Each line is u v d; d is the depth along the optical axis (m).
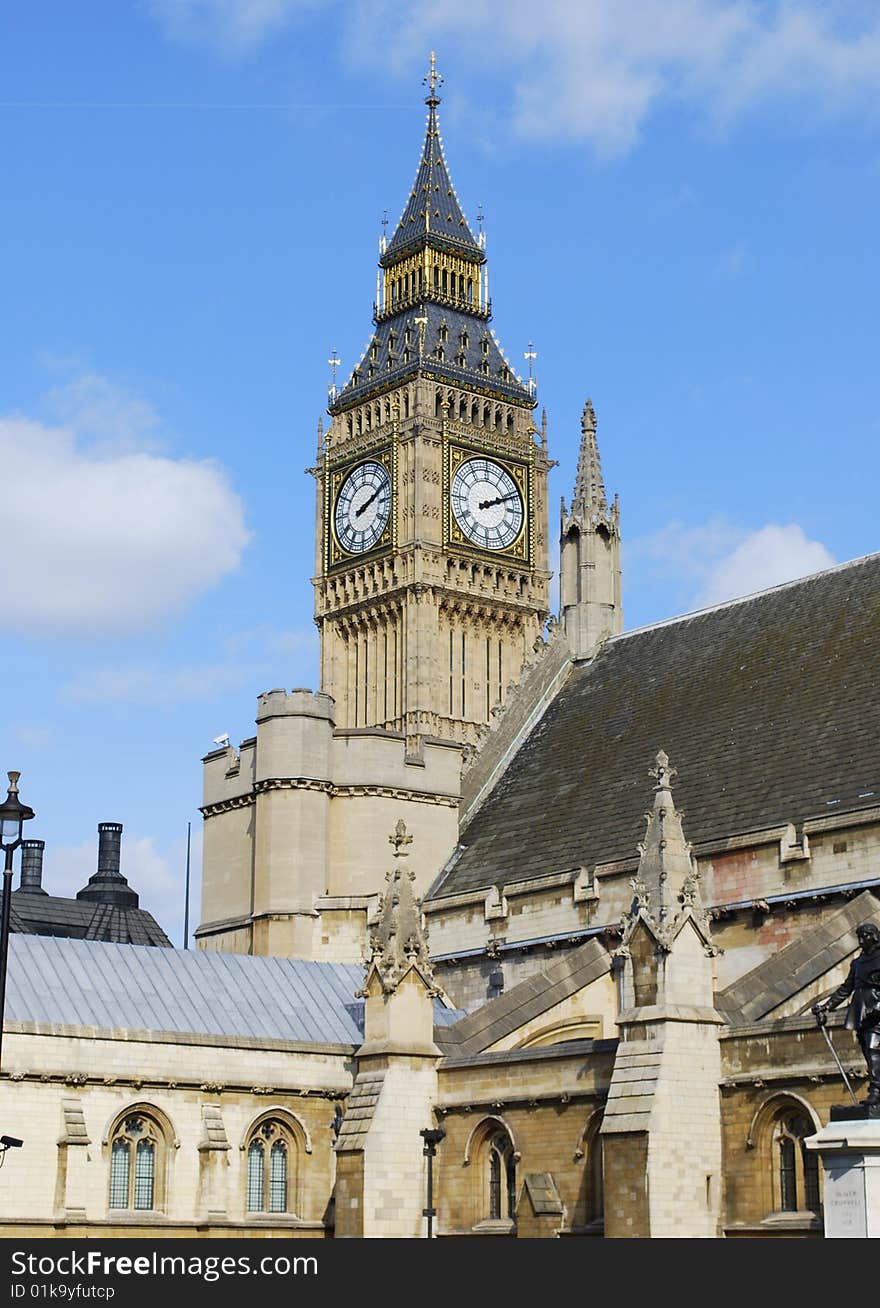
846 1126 44.16
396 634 156.00
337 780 87.69
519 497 161.50
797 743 73.88
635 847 75.62
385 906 67.75
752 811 71.88
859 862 65.00
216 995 72.81
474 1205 63.78
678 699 84.50
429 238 165.00
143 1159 66.62
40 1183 64.19
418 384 158.25
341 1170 64.94
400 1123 64.94
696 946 58.25
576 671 94.81
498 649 158.50
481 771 90.94
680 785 77.44
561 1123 61.00
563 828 82.31
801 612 82.50
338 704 159.62
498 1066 63.84
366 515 160.12
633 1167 55.84
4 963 54.06
